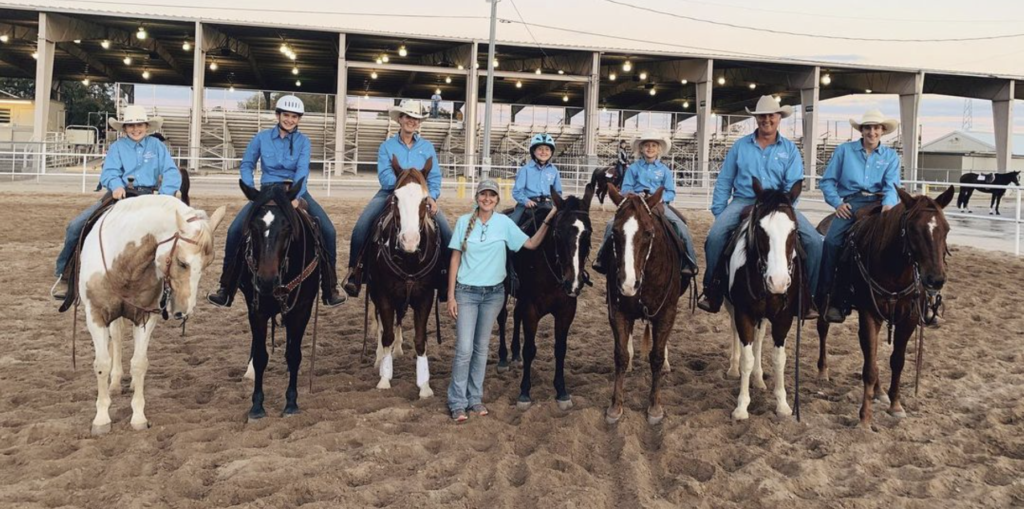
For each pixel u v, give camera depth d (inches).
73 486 177.0
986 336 335.9
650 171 292.7
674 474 195.2
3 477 180.2
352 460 195.0
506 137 1576.0
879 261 223.0
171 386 262.1
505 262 236.2
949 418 231.6
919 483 184.5
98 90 2573.8
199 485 178.9
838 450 205.9
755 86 1733.5
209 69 1684.3
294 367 232.7
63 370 269.6
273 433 213.9
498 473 187.8
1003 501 174.9
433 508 169.5
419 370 252.8
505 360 293.0
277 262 207.2
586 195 237.9
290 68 1672.0
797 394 225.5
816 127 1492.4
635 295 220.8
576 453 205.0
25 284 414.9
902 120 1537.9
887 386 267.7
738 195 263.9
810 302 245.4
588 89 1424.7
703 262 535.8
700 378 282.4
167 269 196.4
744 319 233.9
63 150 1299.2
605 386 266.4
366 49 1451.8
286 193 227.5
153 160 255.1
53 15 1201.4
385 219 250.1
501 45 1358.3
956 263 533.0
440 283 264.8
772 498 175.8
